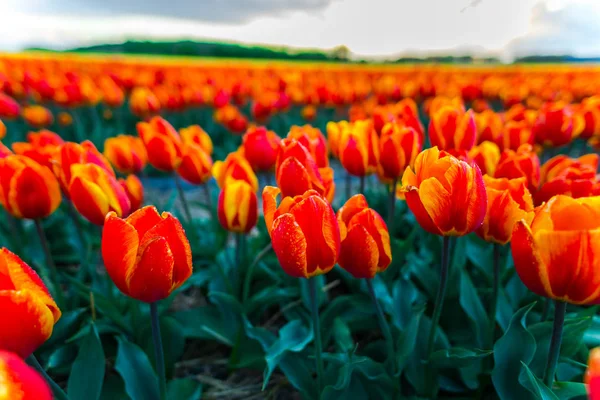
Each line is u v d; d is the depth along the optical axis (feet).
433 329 5.45
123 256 3.65
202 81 30.89
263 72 44.86
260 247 9.69
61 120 25.31
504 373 5.06
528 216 3.97
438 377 6.30
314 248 4.10
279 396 7.11
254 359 7.01
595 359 2.09
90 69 42.42
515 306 7.11
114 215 3.64
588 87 28.17
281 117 28.07
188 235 9.61
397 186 7.68
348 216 4.65
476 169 4.01
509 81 31.76
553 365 4.21
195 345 8.37
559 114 8.79
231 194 6.13
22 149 7.59
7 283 3.32
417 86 25.90
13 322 2.97
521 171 5.69
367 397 5.82
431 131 7.17
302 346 6.06
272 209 4.29
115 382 6.88
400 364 5.53
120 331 7.07
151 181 19.85
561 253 3.22
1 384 2.01
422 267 7.49
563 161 6.41
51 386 4.00
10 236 10.18
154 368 6.92
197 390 6.61
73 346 7.22
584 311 6.17
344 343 6.17
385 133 7.23
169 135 8.37
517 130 8.16
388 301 6.89
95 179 5.45
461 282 6.24
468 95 21.77
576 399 5.32
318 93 23.04
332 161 24.54
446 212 4.13
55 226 11.70
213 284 8.20
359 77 41.75
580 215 3.38
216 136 26.12
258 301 7.50
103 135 23.76
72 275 10.45
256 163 8.09
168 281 3.82
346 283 9.04
